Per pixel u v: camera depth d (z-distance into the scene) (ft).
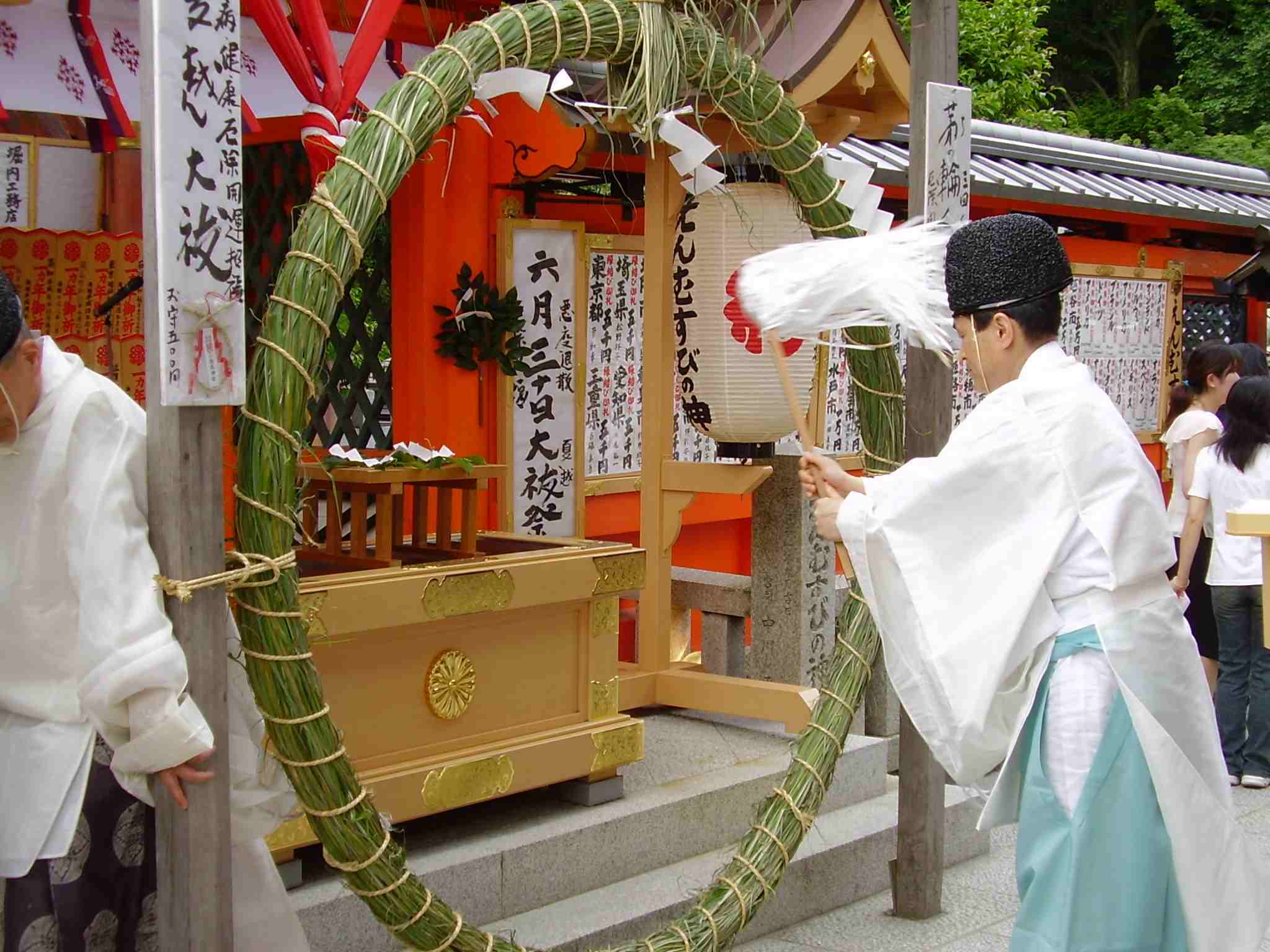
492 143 16.56
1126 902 7.77
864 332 11.74
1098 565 7.97
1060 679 7.97
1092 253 26.76
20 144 16.46
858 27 13.41
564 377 17.60
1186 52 55.42
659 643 15.31
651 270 14.98
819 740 10.88
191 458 7.37
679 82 10.31
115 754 7.29
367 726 10.69
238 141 7.30
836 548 15.55
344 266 8.25
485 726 11.58
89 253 14.06
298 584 9.63
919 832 12.79
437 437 16.35
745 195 13.75
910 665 8.46
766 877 10.32
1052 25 59.67
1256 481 17.78
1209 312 31.14
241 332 7.48
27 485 7.21
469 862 10.90
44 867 7.36
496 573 11.26
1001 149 25.44
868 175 11.82
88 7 12.38
